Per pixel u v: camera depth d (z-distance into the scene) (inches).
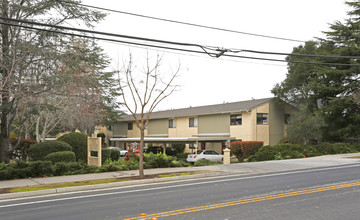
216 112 1465.3
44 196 446.6
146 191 465.4
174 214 313.3
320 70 1310.3
